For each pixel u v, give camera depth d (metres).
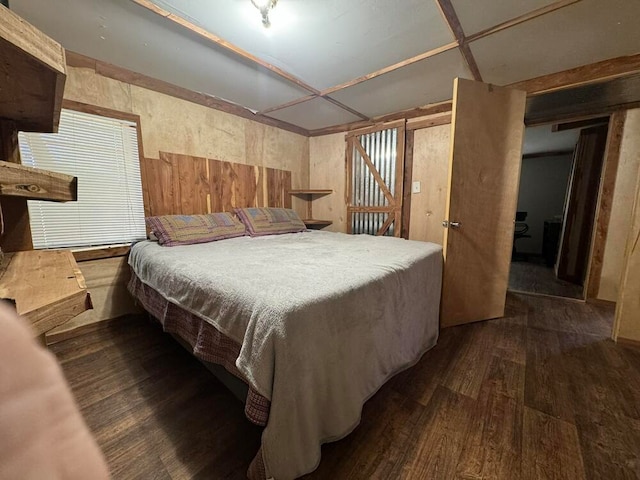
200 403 1.39
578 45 1.76
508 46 1.78
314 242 2.38
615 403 1.36
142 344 1.95
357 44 1.75
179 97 2.48
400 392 1.46
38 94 0.76
